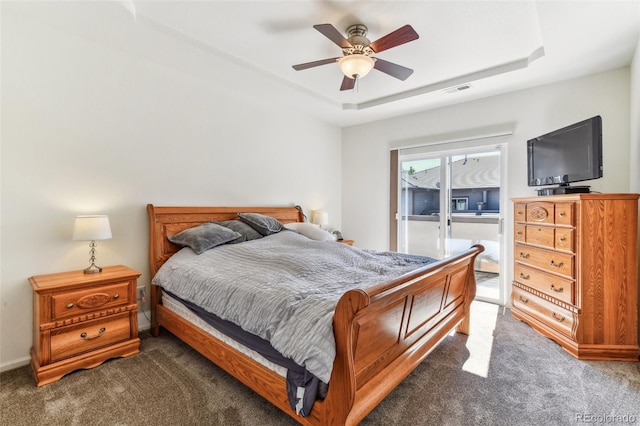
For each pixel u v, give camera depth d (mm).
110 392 1857
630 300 2256
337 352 1296
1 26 2076
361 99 3967
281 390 1526
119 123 2658
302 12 2150
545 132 3250
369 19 2219
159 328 2723
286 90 3492
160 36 2400
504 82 3195
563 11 1981
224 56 2760
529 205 2891
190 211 3070
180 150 3080
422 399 1815
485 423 1617
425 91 3506
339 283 1867
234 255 2482
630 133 2766
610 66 2812
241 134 3623
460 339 2641
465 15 2166
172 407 1722
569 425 1603
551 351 2416
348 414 1272
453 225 4105
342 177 5113
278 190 4090
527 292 2930
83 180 2463
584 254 2301
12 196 2141
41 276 2217
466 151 3910
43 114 2258
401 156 4480
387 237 4617
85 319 2115
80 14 2121
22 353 2176
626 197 2246
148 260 2854
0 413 1671
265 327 1548
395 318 1686
